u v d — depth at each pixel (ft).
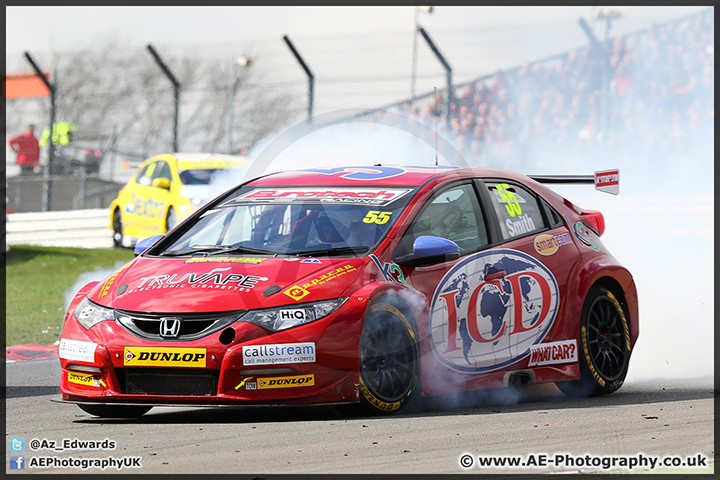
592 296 68.44
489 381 60.75
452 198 64.18
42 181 303.48
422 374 57.06
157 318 53.72
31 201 309.83
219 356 51.88
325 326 52.95
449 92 214.90
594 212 75.05
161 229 181.68
